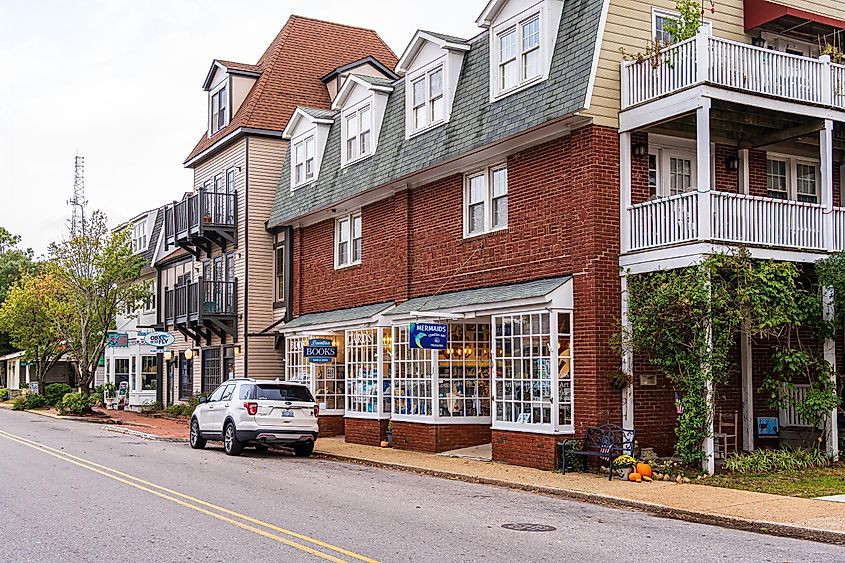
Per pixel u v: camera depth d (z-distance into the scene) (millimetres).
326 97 33969
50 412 41812
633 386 17609
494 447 19141
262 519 11984
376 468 19078
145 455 21281
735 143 19812
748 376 19438
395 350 23062
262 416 21234
